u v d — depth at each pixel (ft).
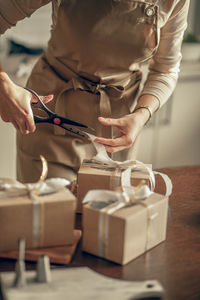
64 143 5.04
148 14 4.62
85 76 5.01
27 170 5.32
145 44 4.81
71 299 2.62
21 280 2.69
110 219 3.11
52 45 5.07
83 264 3.17
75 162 5.09
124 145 4.42
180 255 3.36
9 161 9.23
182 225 3.80
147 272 3.12
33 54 10.07
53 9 5.12
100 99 4.97
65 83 5.06
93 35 4.68
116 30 4.67
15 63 9.41
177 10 4.90
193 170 5.06
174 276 3.10
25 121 4.35
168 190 3.91
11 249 3.17
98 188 3.78
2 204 3.06
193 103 11.22
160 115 10.95
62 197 3.23
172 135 11.28
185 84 10.93
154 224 3.33
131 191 3.35
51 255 3.15
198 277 3.11
